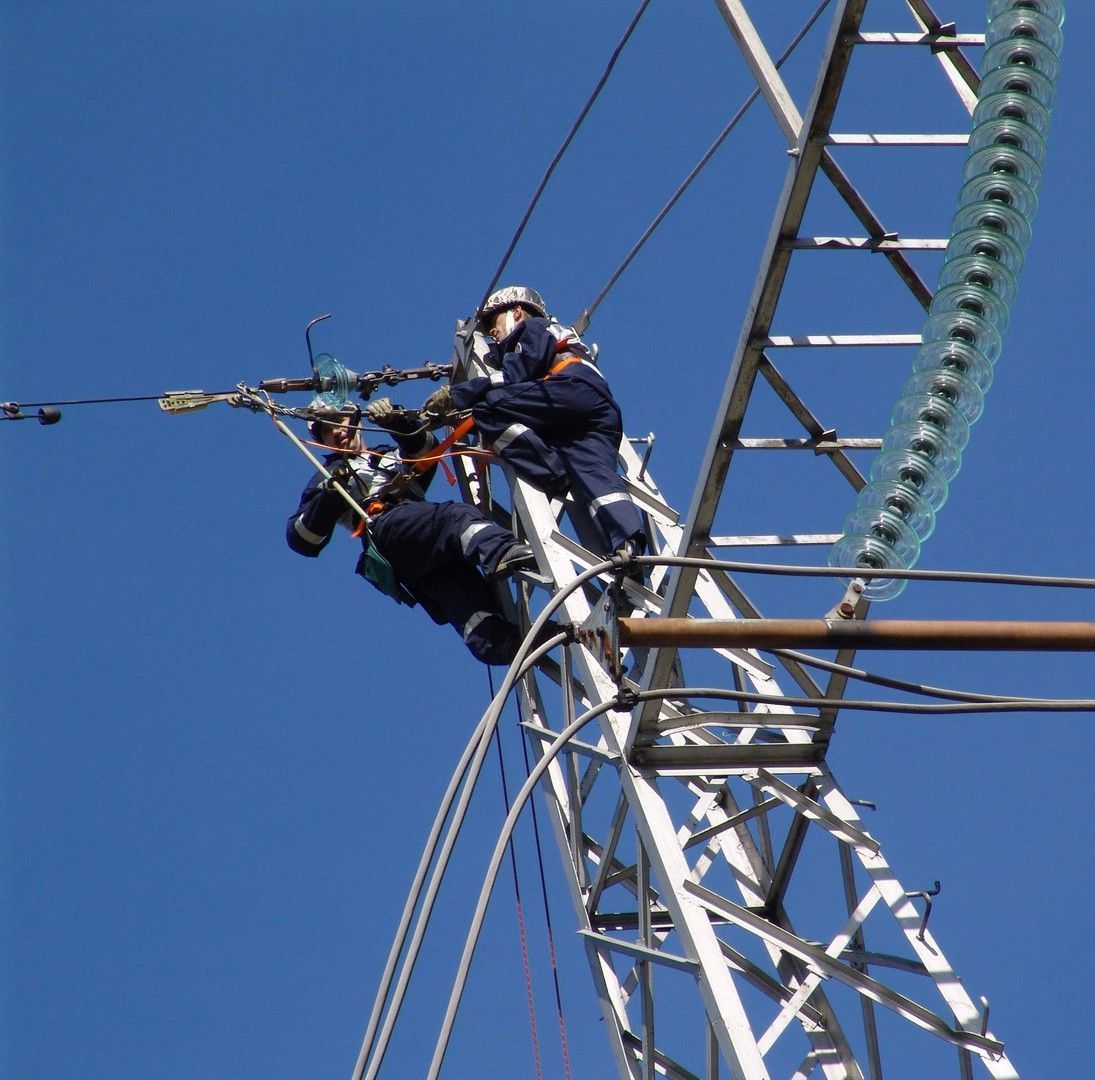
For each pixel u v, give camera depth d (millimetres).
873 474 31406
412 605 41938
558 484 40719
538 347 41188
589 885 39812
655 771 36906
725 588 35062
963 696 30891
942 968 33750
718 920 36500
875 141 31031
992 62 30953
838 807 36969
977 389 31016
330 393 43938
